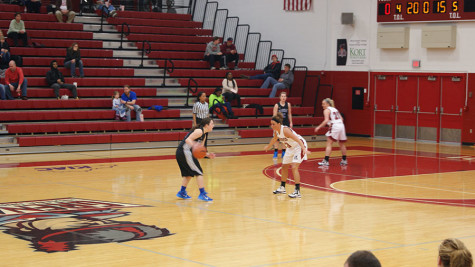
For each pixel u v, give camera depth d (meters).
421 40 24.64
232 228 9.81
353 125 27.16
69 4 26.84
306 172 16.41
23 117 20.34
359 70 26.70
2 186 13.67
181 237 9.16
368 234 9.50
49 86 22.41
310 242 8.94
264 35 29.67
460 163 18.42
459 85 23.84
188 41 28.56
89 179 14.73
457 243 4.05
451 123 24.17
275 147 19.05
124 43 26.84
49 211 10.98
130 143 20.92
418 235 9.46
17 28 23.94
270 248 8.57
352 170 16.81
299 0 28.19
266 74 26.81
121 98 22.06
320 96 27.91
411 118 25.36
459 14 23.50
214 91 23.84
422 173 16.31
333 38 27.41
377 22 25.89
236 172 16.23
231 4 30.89
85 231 9.45
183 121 22.48
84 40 25.67
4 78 21.69
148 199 12.28
